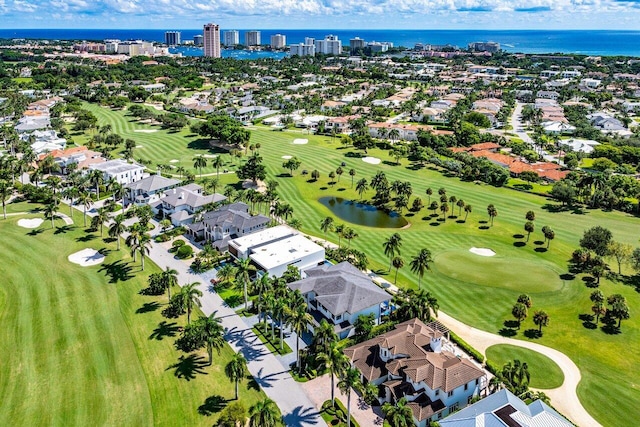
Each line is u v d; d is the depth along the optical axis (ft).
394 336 252.42
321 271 322.55
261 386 241.35
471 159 646.33
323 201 522.47
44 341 272.31
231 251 376.68
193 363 256.93
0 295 317.01
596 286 335.88
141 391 236.02
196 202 453.99
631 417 221.25
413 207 490.49
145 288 330.95
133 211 449.48
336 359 216.13
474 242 412.77
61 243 398.62
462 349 268.62
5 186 484.74
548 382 243.40
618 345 272.72
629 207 481.05
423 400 223.71
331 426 216.13
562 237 420.77
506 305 312.91
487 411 202.18
